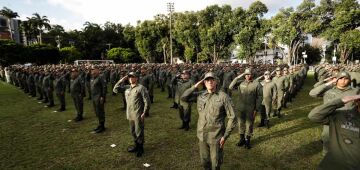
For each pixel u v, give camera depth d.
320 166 3.02
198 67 21.48
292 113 10.26
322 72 15.75
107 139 7.35
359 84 10.61
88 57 82.44
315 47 66.31
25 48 54.88
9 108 12.07
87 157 6.07
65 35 85.31
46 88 12.23
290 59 43.88
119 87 6.91
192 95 4.96
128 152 6.34
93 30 82.19
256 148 6.48
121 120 9.52
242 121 6.58
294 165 5.48
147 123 9.05
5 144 7.00
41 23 74.25
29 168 5.51
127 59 67.69
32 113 10.95
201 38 47.06
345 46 38.06
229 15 45.75
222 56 50.16
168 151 6.38
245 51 44.12
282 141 6.95
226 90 13.98
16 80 20.62
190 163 5.66
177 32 51.03
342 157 2.83
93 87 7.94
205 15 48.47
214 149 4.11
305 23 39.03
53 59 60.19
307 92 16.62
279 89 9.60
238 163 5.61
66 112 11.07
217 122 4.09
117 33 85.31
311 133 7.55
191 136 7.52
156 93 16.62
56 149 6.61
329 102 2.91
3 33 82.31
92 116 10.23
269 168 5.35
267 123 8.17
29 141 7.24
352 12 33.47
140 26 57.72
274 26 42.31
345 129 2.85
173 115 10.26
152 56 61.91
